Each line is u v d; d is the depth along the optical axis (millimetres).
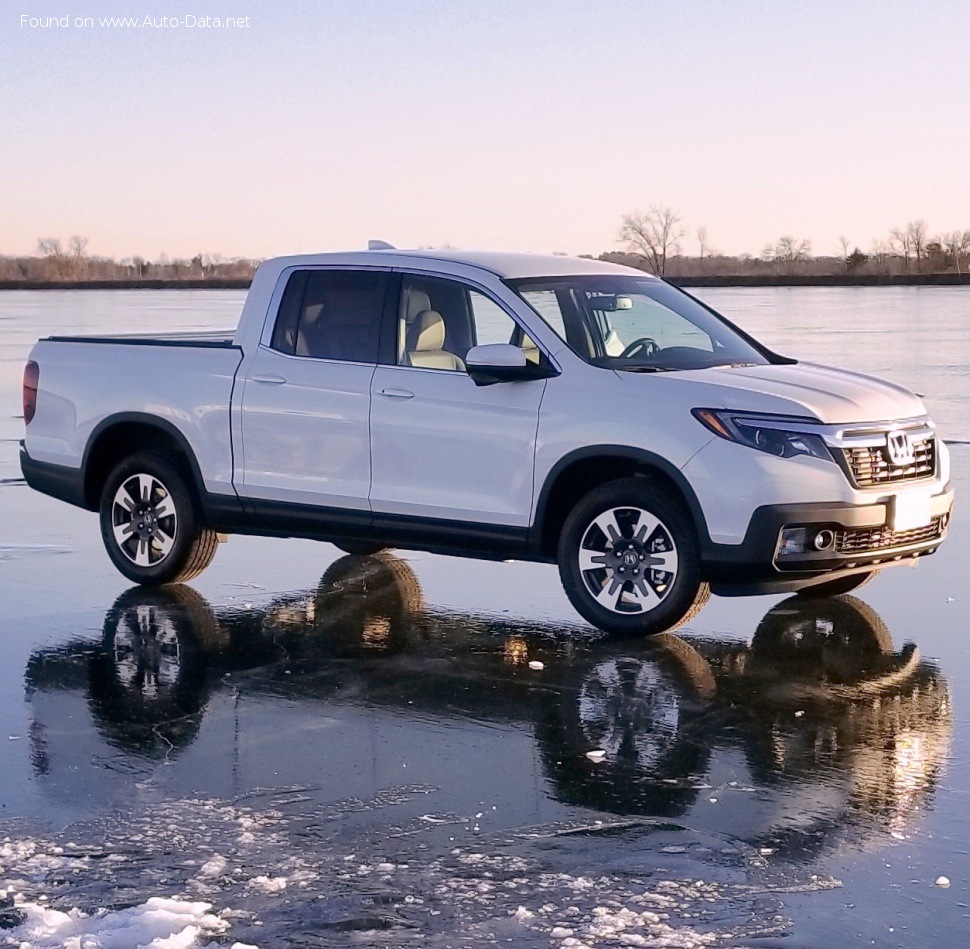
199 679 6945
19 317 54500
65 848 4781
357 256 8414
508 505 7762
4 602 8586
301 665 7199
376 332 8211
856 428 7344
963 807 5141
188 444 8688
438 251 8445
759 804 5188
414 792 5340
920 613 8188
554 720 6258
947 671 6992
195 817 5082
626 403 7461
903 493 7480
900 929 4141
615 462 7551
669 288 8891
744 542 7191
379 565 9781
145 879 4523
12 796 5309
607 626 7621
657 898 4352
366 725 6199
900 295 81688
